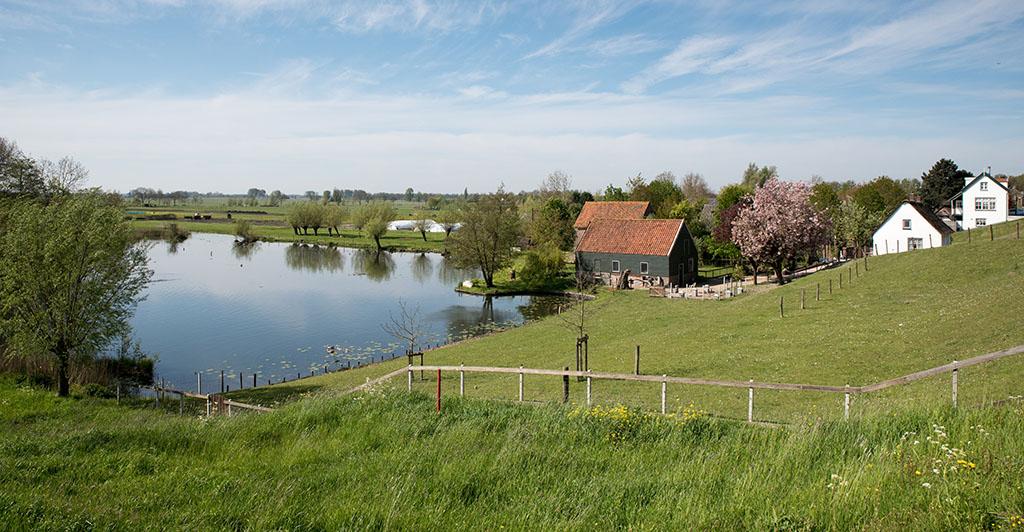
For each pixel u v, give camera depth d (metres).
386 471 11.93
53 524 9.38
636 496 10.39
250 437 15.05
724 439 13.38
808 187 62.22
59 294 30.42
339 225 176.38
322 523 9.64
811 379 24.31
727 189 94.75
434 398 17.75
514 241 81.75
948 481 8.80
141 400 31.03
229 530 9.40
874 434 12.36
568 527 9.17
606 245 76.19
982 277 39.75
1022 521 7.29
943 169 118.50
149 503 10.52
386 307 67.06
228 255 117.44
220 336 53.62
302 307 66.69
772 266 64.06
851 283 46.41
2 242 32.88
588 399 18.61
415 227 171.00
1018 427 11.01
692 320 44.22
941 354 24.73
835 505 8.60
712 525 8.62
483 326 57.22
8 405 27.88
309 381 36.88
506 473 11.78
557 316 53.91
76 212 32.47
